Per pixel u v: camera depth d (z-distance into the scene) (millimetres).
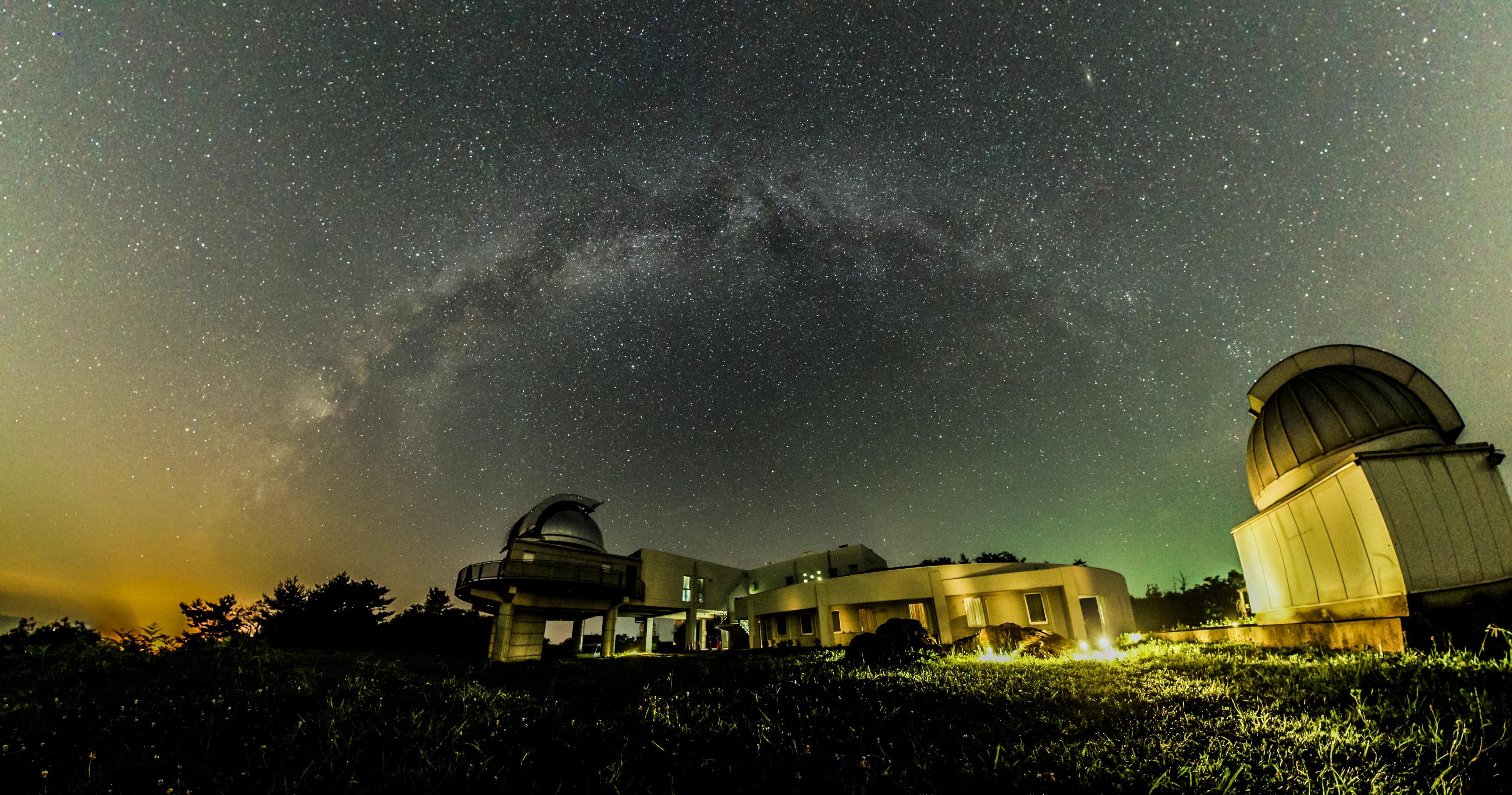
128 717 6477
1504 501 13977
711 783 4809
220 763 5047
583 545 35312
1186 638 20750
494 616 30703
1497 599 12961
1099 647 20828
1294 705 7031
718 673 13375
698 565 45156
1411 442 15297
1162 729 5980
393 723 6457
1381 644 12906
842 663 15125
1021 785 4516
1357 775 4477
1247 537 19797
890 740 6074
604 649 32875
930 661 14602
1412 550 13758
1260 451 18891
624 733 6359
